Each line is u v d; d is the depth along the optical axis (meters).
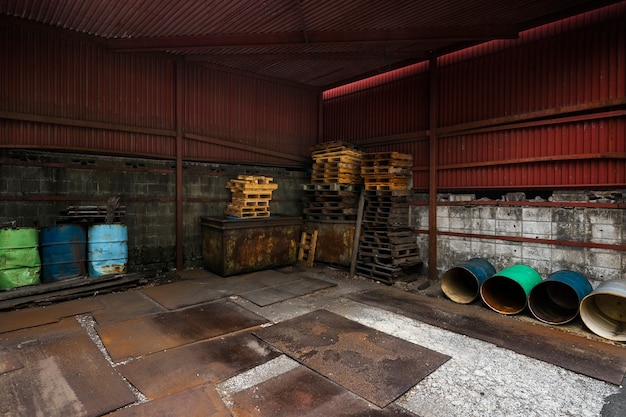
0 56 5.47
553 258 5.69
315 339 4.23
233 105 8.06
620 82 5.01
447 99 6.98
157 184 7.12
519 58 6.00
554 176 5.66
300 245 8.49
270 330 4.48
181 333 4.33
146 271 7.05
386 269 6.84
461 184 6.80
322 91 9.59
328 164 8.09
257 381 3.34
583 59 5.33
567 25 5.46
